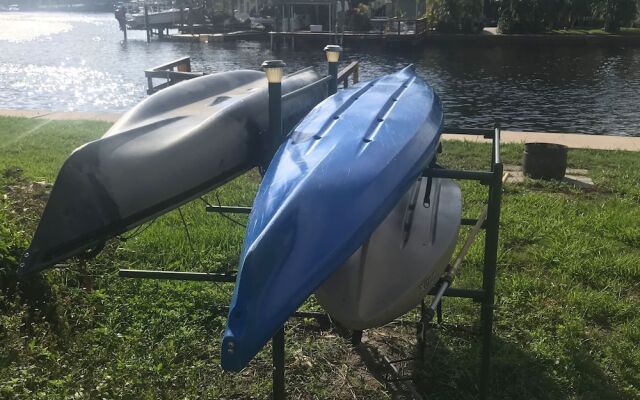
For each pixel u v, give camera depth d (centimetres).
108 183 403
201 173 458
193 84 596
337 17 4981
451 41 4541
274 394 368
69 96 2597
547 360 436
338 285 363
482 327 402
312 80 679
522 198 792
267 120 511
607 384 413
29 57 4081
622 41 4475
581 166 980
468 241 421
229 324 281
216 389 401
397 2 5741
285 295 292
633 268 575
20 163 926
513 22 4722
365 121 406
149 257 582
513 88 2734
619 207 763
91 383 390
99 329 456
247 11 6350
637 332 471
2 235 503
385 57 3903
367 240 358
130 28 5656
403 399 400
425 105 469
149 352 436
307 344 454
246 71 687
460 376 416
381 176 346
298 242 304
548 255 605
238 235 632
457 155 1027
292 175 345
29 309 472
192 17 5806
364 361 440
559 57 3834
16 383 376
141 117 511
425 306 454
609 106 2311
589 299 516
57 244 384
